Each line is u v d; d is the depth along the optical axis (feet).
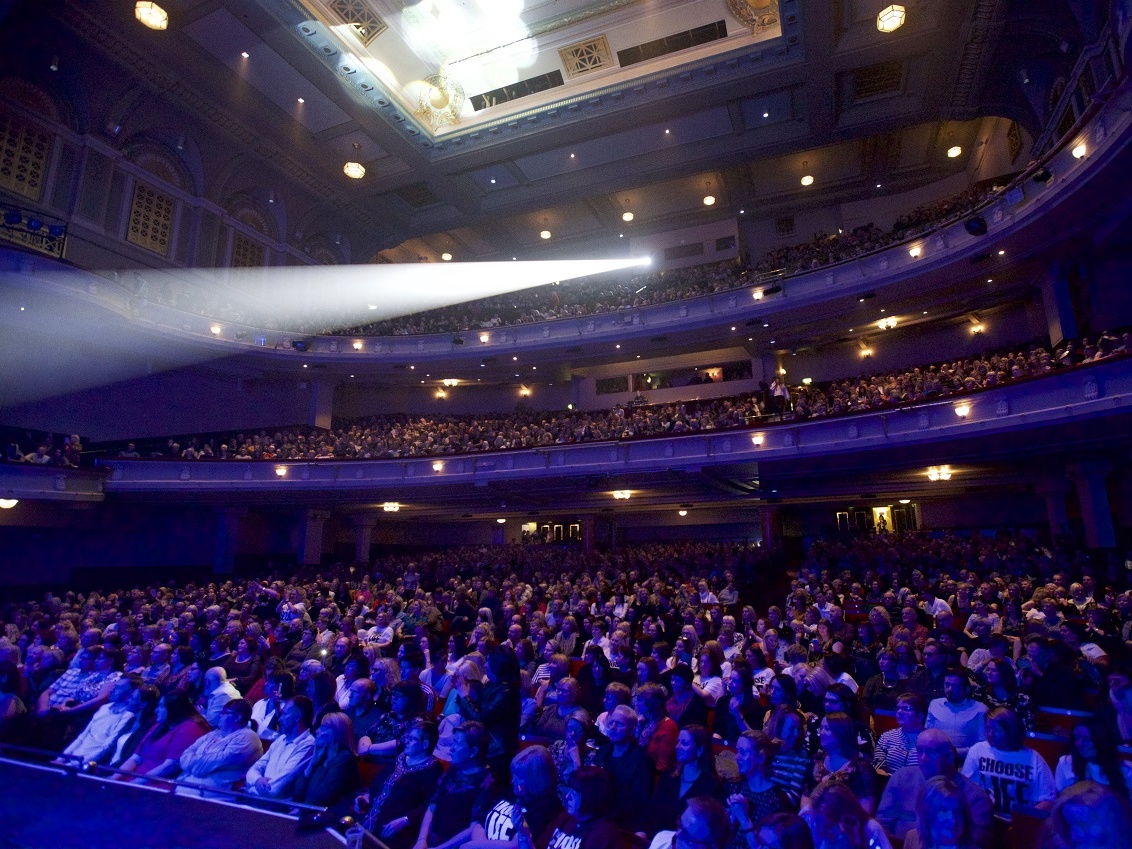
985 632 22.44
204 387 75.46
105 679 21.62
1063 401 37.55
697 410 71.46
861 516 72.95
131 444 66.08
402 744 15.52
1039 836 7.11
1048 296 52.95
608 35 61.16
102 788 10.58
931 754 10.79
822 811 9.01
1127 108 35.94
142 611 40.55
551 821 11.00
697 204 86.79
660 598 35.91
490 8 59.41
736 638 25.41
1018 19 48.96
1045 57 50.93
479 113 70.03
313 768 13.97
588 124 67.21
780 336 70.69
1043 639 17.51
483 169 76.69
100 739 15.92
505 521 89.45
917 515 69.36
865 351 72.49
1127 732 13.39
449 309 94.53
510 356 78.18
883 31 53.88
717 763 15.12
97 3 52.01
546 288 89.86
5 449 56.90
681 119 68.69
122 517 67.56
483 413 88.38
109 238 61.16
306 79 62.28
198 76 60.34
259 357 75.61
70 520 61.82
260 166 73.67
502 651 16.56
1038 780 11.53
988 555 42.65
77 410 63.36
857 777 11.97
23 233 53.42
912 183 78.69
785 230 86.99
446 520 90.53
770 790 11.14
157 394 70.79
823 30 54.29
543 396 89.25
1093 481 45.62
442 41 62.75
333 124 69.36
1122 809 6.69
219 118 65.82
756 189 83.25
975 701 14.44
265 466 64.95
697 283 70.69
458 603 38.29
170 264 66.95
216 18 55.11
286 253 79.46
